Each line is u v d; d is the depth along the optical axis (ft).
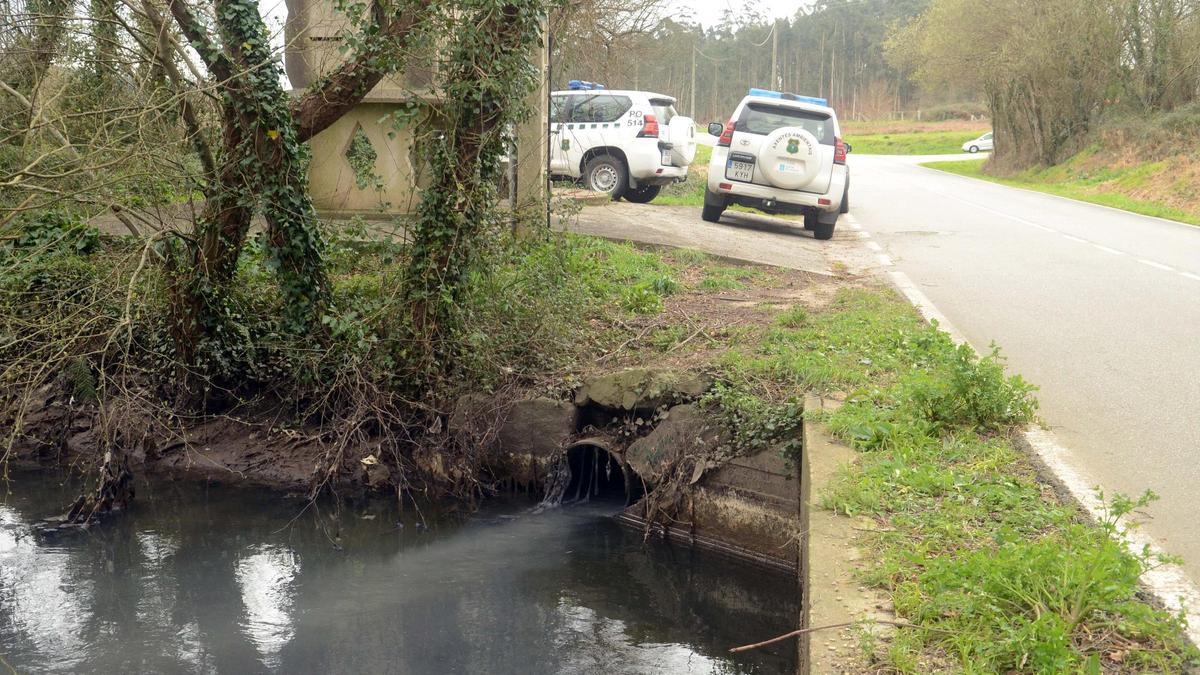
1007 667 11.08
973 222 67.77
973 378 20.35
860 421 19.38
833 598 12.94
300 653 18.20
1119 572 12.16
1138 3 133.59
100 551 23.43
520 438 26.40
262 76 26.96
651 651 18.33
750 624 19.49
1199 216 83.20
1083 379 25.00
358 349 27.68
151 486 27.81
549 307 28.58
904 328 28.12
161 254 28.48
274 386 30.37
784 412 22.33
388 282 28.60
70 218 30.73
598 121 64.75
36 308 30.48
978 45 158.81
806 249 48.39
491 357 27.63
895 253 48.85
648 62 71.87
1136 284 39.99
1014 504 15.70
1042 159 146.92
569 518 25.11
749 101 54.39
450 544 23.63
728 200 54.90
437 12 26.43
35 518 25.61
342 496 26.81
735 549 22.50
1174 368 26.13
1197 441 19.93
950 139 263.70
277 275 28.78
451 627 19.24
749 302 33.12
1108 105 140.87
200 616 19.80
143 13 25.36
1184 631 11.83
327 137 40.01
